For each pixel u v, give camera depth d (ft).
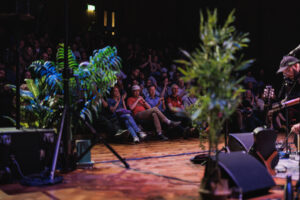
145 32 35.73
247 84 27.78
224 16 36.17
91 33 31.09
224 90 6.69
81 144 10.85
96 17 32.27
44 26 27.14
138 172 10.14
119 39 32.22
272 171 9.15
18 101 10.33
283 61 10.68
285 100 11.33
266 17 36.99
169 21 37.14
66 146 10.30
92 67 12.24
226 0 36.17
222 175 7.50
